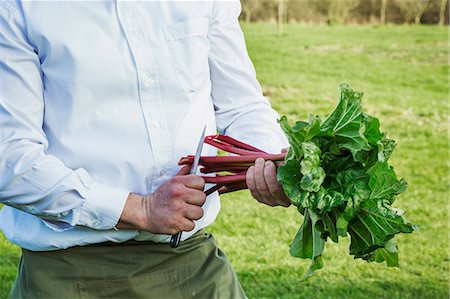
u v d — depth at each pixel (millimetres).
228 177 2246
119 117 2236
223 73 2545
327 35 14930
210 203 2514
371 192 2010
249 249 5328
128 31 2221
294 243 2098
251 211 6004
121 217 2201
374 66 12203
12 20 2137
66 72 2184
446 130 8812
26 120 2156
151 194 2238
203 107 2383
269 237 5547
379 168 2008
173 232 2201
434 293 4797
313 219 1992
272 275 4918
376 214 2016
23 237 2348
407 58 12742
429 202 6488
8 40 2133
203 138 2227
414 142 8320
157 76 2262
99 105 2221
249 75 2582
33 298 2375
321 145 2043
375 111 9578
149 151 2273
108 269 2375
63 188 2154
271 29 15578
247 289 4703
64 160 2234
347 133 2025
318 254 2049
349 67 12125
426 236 5750
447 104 9938
